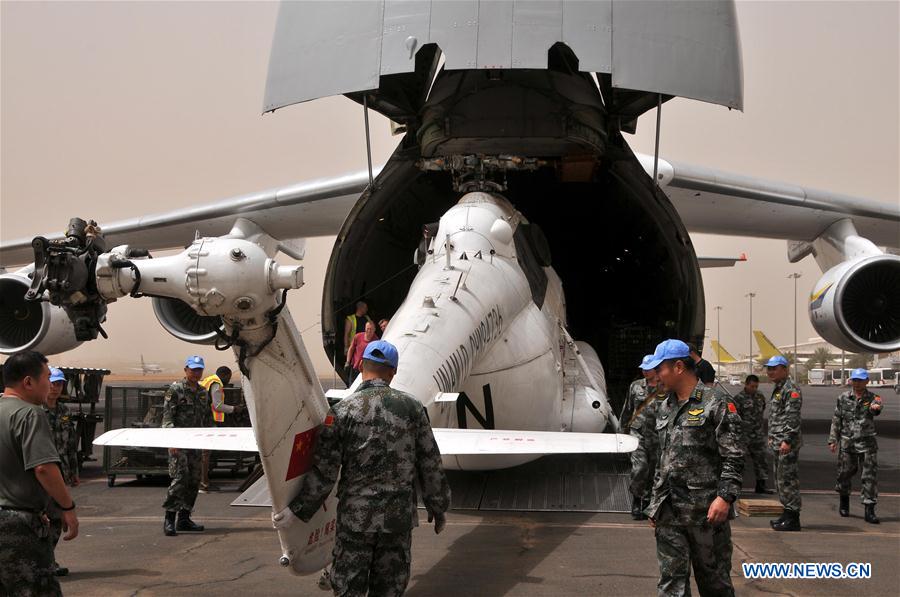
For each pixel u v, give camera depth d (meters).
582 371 9.48
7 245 13.82
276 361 4.09
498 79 9.38
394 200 10.23
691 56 8.65
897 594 5.63
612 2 8.38
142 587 5.79
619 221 11.35
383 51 8.45
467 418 7.96
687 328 9.90
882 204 13.37
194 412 8.05
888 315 12.07
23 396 4.46
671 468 4.73
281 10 9.42
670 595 4.66
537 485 8.34
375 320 10.62
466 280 7.79
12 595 4.33
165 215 13.52
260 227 13.61
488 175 10.36
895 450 14.74
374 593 4.32
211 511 8.90
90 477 11.88
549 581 5.81
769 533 7.67
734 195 12.79
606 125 10.22
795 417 7.78
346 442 4.32
